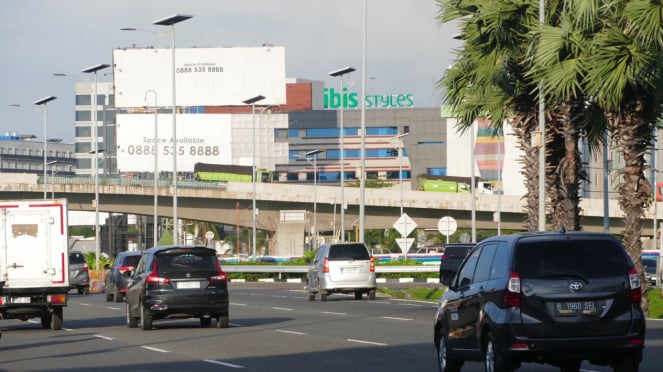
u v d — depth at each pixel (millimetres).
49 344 44469
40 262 53281
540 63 53031
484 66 63156
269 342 43031
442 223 102062
